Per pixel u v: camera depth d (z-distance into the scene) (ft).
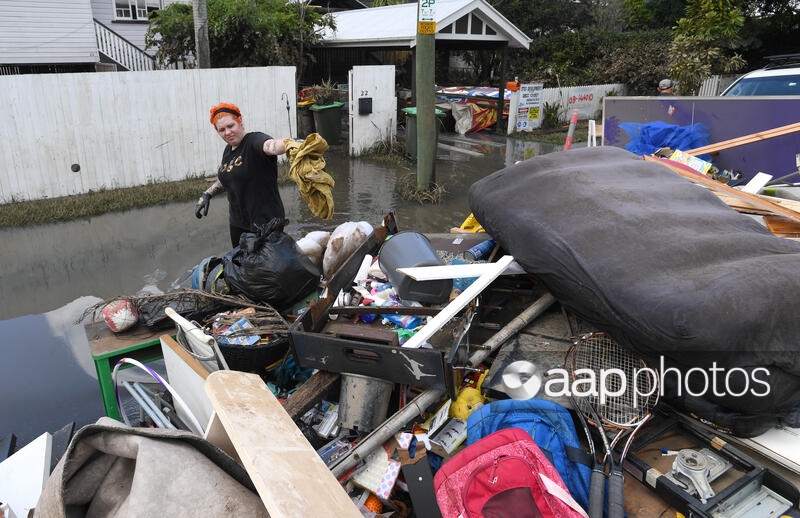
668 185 10.21
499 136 48.80
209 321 10.34
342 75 62.03
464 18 44.91
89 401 12.08
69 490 5.18
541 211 9.78
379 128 39.32
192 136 31.14
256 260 10.61
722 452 7.61
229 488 4.98
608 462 7.43
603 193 9.66
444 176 33.81
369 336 8.48
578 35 71.92
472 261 12.11
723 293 6.79
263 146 11.54
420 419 8.46
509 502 6.38
